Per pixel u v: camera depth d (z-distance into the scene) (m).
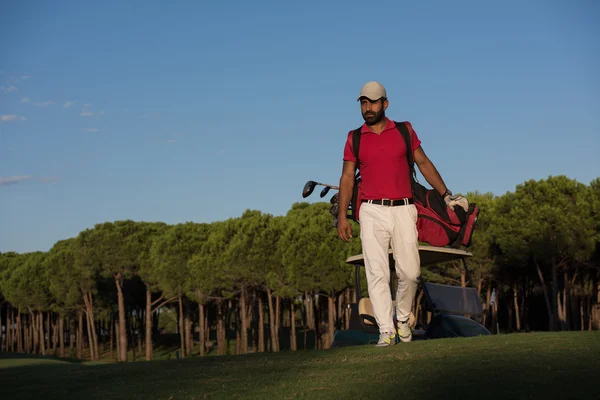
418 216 5.48
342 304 44.44
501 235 30.19
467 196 34.12
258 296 42.62
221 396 3.36
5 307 76.38
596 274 33.47
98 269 47.97
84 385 4.50
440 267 30.73
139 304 59.19
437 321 7.16
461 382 3.14
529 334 5.26
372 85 5.22
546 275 35.31
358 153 5.37
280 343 55.81
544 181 30.11
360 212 5.41
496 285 37.03
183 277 42.69
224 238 39.47
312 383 3.53
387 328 5.20
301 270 33.41
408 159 5.35
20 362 25.38
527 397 2.71
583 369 3.28
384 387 3.18
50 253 59.81
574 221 28.27
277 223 37.12
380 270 5.28
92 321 53.66
